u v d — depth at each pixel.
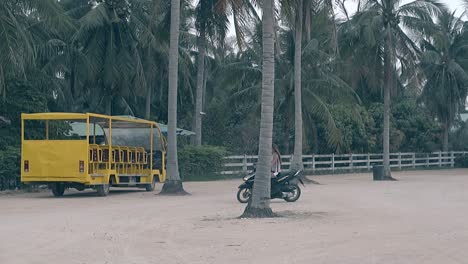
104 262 10.84
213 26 37.44
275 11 19.56
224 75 43.00
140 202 22.06
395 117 55.12
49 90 37.66
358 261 10.81
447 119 56.56
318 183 33.53
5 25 26.02
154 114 52.62
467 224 15.70
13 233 14.19
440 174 45.47
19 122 29.66
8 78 29.27
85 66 39.53
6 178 27.45
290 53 41.41
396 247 12.20
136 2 40.34
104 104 45.34
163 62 43.59
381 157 51.62
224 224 15.62
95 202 22.06
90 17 37.69
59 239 13.32
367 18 38.12
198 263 10.71
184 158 35.69
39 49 39.03
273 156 21.78
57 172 23.61
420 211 18.80
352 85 43.09
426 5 38.00
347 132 46.69
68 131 30.16
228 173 38.34
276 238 13.36
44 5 28.72
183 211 18.91
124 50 39.59
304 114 42.81
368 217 17.14
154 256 11.37
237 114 48.38
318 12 24.86
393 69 38.88
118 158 25.69
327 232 14.23
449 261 10.82
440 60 54.16
